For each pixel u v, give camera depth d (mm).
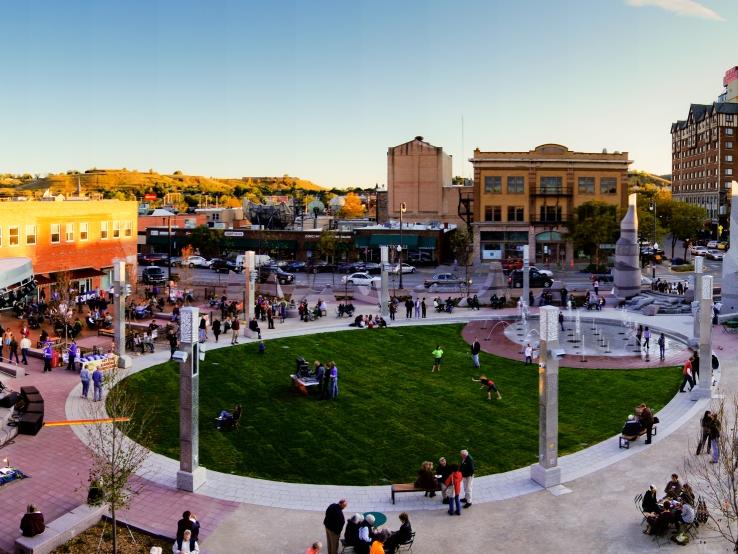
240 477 22250
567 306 57188
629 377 34188
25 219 56062
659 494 20297
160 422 27500
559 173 94625
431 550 17547
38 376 34219
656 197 133000
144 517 19375
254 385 33094
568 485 21375
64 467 22734
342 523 17141
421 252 96000
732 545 17234
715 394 30078
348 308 52938
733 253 49469
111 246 65312
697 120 156750
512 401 30422
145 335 40625
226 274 84438
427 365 37281
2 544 17625
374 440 25609
